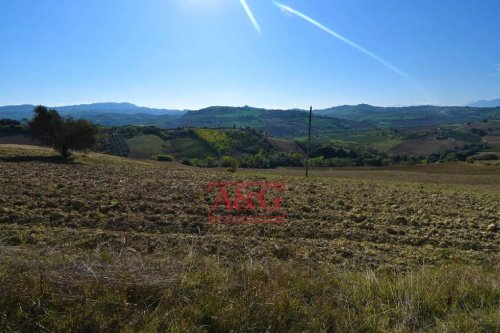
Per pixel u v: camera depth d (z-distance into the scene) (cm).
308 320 352
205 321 344
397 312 384
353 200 1476
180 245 760
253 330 334
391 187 2222
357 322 355
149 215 992
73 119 3766
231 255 730
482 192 2353
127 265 429
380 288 439
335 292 416
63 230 803
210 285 398
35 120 3578
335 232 942
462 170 6594
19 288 349
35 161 3088
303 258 712
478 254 824
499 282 457
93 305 340
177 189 1486
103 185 1485
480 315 377
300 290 411
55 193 1191
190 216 1021
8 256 435
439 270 526
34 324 320
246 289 389
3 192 1164
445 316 384
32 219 874
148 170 2614
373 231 981
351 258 755
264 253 746
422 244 902
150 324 324
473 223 1126
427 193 1928
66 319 324
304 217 1106
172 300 362
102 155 4744
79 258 481
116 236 783
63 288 365
